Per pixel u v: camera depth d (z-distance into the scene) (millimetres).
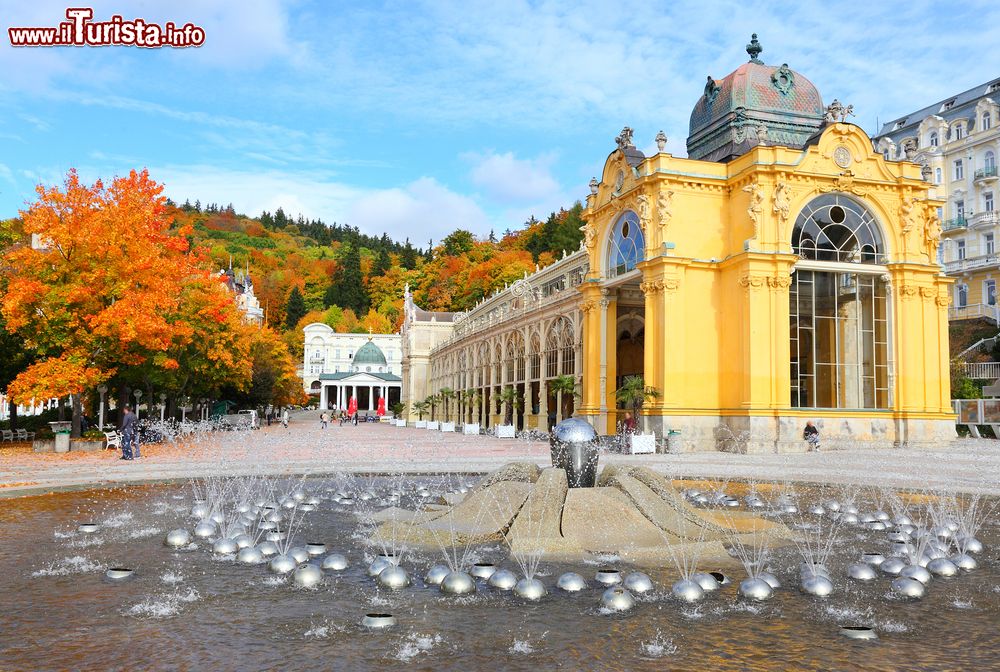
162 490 21109
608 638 8094
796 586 10453
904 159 44250
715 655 7555
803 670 7141
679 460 33219
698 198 43281
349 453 38281
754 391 39969
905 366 42938
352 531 14812
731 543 13305
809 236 42344
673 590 9766
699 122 51312
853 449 40344
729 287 42406
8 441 47281
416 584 10461
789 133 48469
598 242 50812
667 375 41656
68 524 15203
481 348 87125
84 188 39781
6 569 11305
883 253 43688
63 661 7266
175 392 58469
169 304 40781
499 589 10102
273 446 44938
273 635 8141
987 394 55875
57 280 39094
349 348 180375
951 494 20172
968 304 73188
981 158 75750
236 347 59969
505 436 61531
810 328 42125
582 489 13805
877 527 15109
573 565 11656
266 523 15133
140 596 9773
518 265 142875
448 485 22750
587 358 50875
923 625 8680
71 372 37469
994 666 7277
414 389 130875
